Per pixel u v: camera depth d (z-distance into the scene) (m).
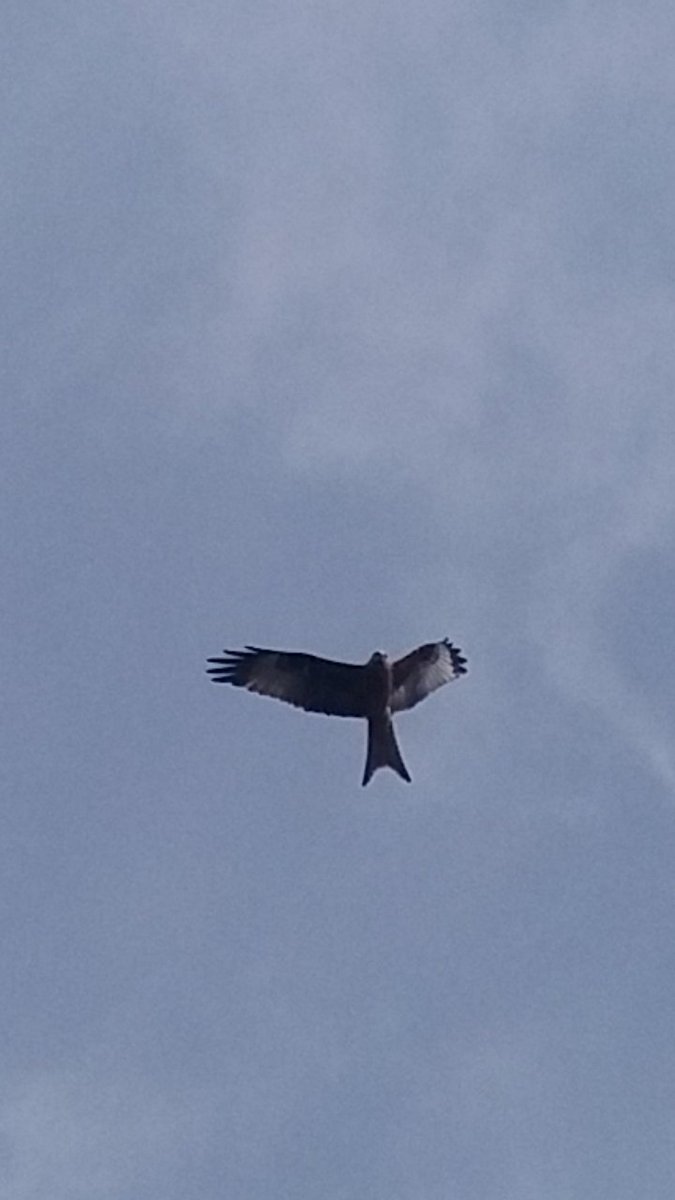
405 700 48.00
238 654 48.25
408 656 48.22
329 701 47.94
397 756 47.53
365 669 47.88
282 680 48.09
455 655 48.38
